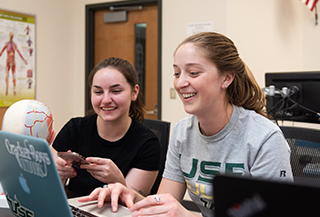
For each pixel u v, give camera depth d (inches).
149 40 139.3
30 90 132.3
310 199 13.4
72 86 152.7
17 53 126.6
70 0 149.7
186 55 37.7
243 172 40.4
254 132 40.0
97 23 150.9
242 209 14.7
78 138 59.4
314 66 141.0
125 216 33.4
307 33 142.3
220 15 120.0
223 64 38.0
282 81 85.8
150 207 31.2
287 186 13.8
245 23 120.1
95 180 55.3
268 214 14.2
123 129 56.9
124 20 142.4
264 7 123.6
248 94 42.9
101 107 54.3
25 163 27.3
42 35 136.9
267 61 125.9
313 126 123.7
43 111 41.1
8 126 39.7
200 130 44.3
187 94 38.4
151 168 54.9
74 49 153.0
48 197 27.0
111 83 52.8
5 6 121.6
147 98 141.3
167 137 65.2
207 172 42.6
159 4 131.0
